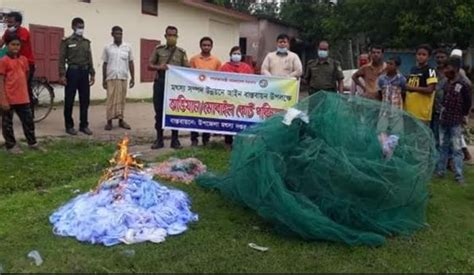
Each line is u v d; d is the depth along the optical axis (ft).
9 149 26.22
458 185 24.22
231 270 14.43
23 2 45.47
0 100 25.40
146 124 38.47
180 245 15.84
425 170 18.76
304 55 101.96
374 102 19.86
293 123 18.07
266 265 14.80
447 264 15.49
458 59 24.23
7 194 20.76
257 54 91.45
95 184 21.62
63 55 31.30
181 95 28.71
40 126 34.01
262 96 28.71
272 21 92.32
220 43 74.79
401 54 59.98
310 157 17.38
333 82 29.73
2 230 16.67
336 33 68.08
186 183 22.17
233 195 19.58
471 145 35.27
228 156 27.66
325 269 14.73
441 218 19.61
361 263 15.26
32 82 32.60
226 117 28.89
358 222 17.37
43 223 17.28
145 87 60.70
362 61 34.83
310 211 16.61
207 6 67.92
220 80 28.68
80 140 30.27
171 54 28.94
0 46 28.68
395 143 18.53
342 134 18.07
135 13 58.03
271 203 17.03
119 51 34.06
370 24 62.23
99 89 53.93
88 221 16.31
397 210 18.25
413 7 56.70
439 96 25.50
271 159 17.53
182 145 30.83
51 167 24.34
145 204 17.30
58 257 14.73
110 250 15.26
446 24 55.21
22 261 14.47
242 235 16.90
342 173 17.13
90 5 52.13
